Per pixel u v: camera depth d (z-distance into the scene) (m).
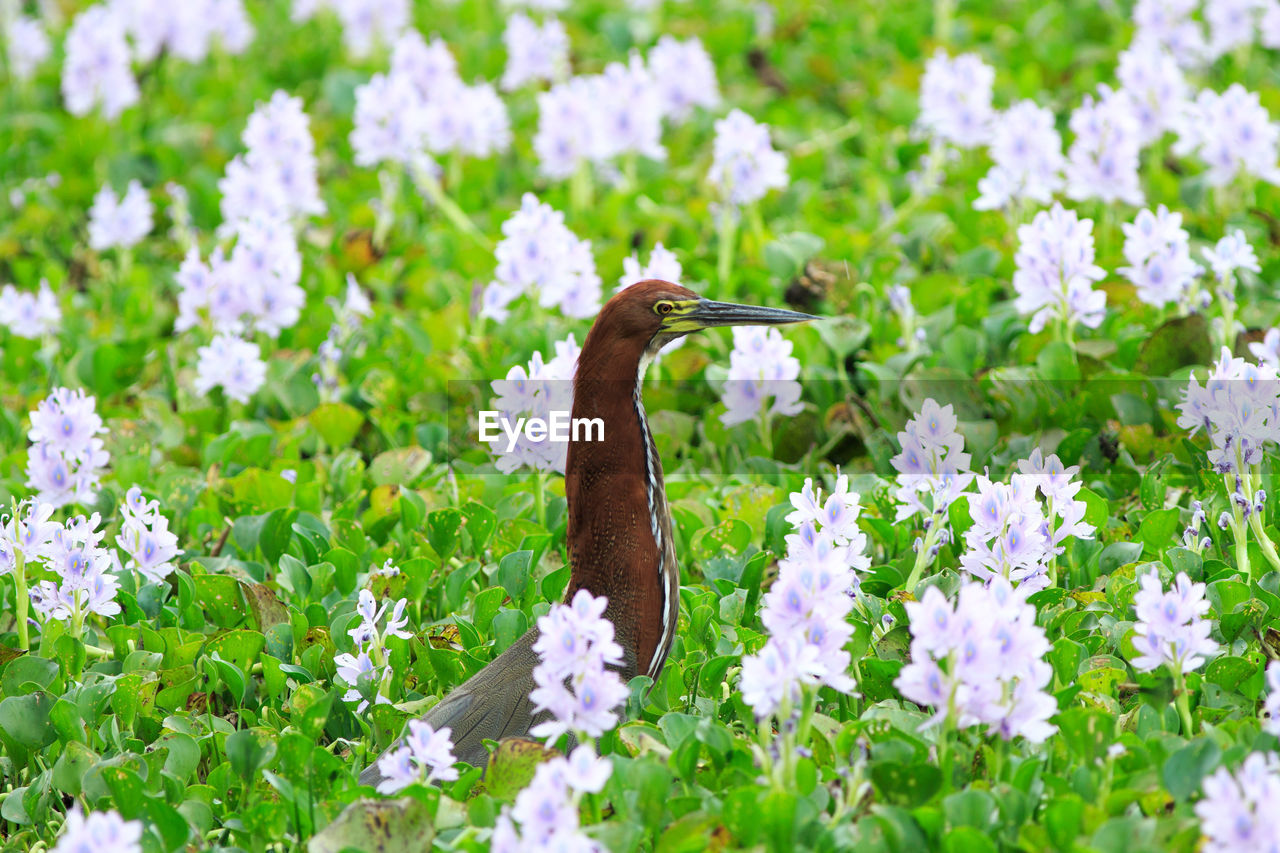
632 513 7.31
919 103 16.92
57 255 16.28
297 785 6.81
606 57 20.11
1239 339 10.20
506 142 16.50
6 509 9.26
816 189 15.62
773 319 7.38
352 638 8.02
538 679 6.02
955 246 13.74
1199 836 5.70
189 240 15.09
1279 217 13.66
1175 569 7.94
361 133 14.60
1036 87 17.44
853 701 7.34
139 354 12.35
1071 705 6.86
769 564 9.12
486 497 10.16
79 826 5.51
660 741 6.75
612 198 14.81
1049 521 7.61
